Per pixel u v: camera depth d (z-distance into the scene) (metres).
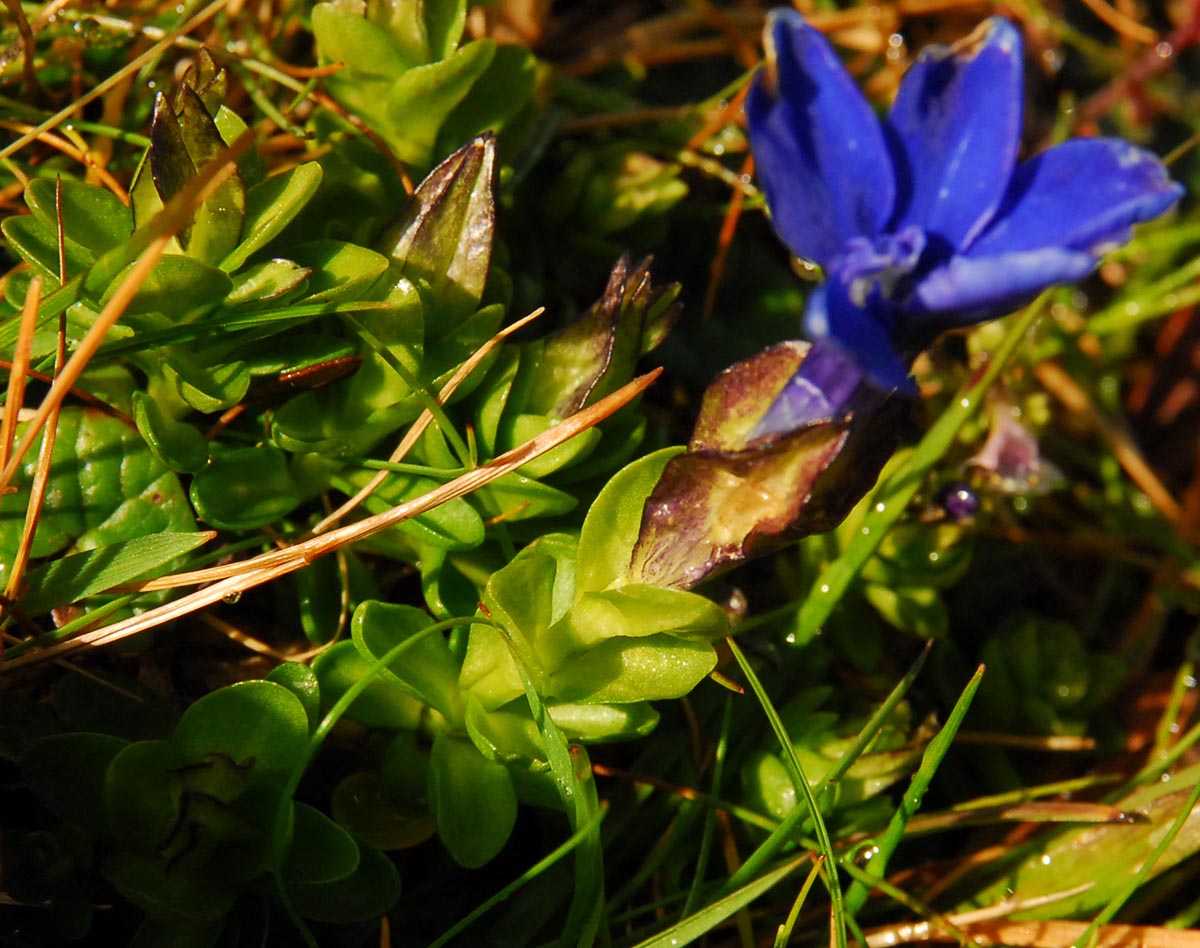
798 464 0.10
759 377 0.10
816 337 0.09
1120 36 0.19
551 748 0.11
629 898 0.12
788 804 0.12
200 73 0.11
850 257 0.10
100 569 0.11
